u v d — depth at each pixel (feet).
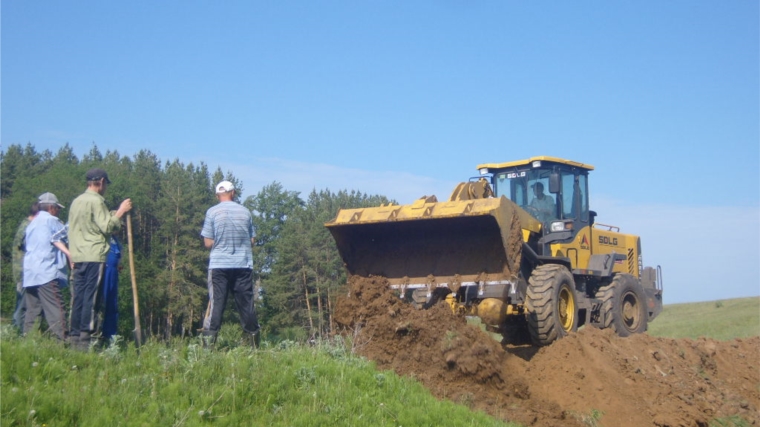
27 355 22.22
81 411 20.12
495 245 34.24
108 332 26.78
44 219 27.07
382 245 37.17
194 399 22.08
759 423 34.47
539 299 34.63
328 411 23.39
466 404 27.43
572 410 29.25
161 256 111.96
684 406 32.14
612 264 44.01
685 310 150.51
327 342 29.76
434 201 37.01
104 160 174.40
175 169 130.00
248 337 28.09
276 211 148.77
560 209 42.45
